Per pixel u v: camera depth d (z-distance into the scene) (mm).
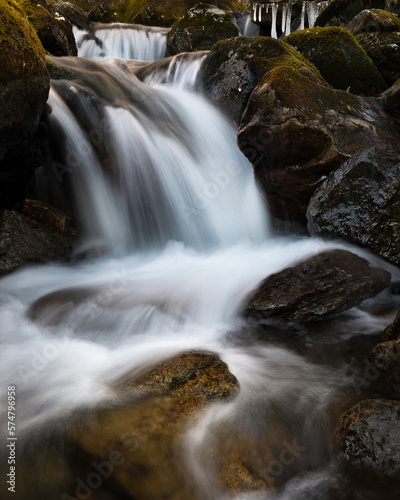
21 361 3820
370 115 6414
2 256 5215
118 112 7020
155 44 13297
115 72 8383
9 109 4801
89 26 13727
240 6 16125
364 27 8992
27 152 5723
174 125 7523
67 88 6672
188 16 11555
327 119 5844
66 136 6355
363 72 7977
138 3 15484
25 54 4844
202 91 8109
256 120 6000
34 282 5371
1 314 4656
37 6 8781
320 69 8148
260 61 7102
